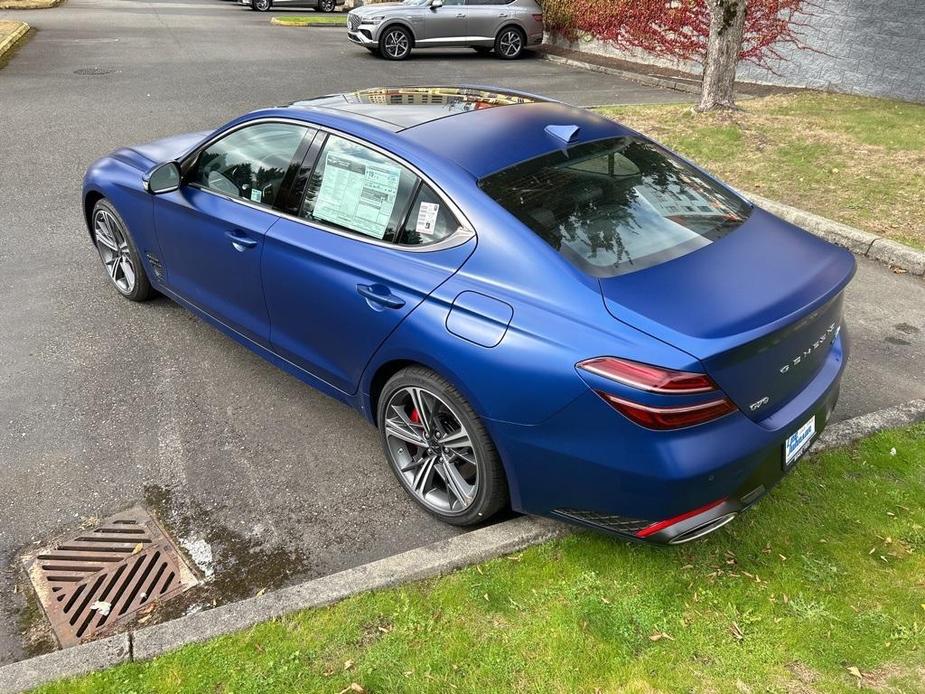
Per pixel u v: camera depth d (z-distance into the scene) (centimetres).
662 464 240
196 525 322
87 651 252
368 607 270
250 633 260
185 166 424
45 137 886
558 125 339
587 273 267
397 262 306
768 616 267
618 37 1619
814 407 282
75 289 530
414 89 400
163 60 1439
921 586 281
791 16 1241
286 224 358
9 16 2114
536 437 264
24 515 325
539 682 242
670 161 347
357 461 366
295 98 1138
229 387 424
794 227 330
